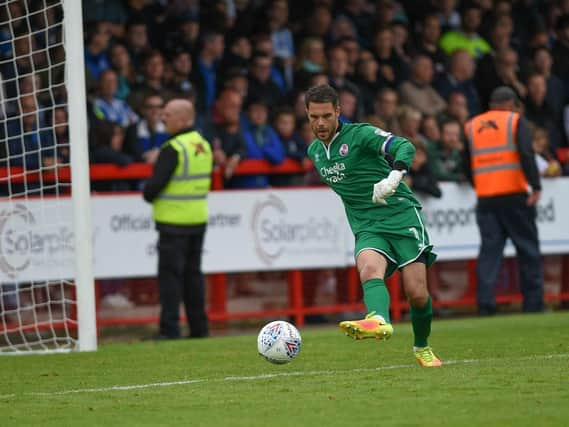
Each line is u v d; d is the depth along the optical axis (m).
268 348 26.91
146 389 26.83
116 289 47.41
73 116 38.56
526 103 60.12
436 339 38.06
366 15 62.38
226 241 49.00
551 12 67.38
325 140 27.52
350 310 51.16
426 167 51.50
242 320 52.38
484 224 49.12
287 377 28.30
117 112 50.69
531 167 48.06
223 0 57.81
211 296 48.84
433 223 51.66
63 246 44.88
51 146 42.59
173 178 42.81
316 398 24.02
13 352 38.75
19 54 47.06
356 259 27.44
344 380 27.02
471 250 52.31
